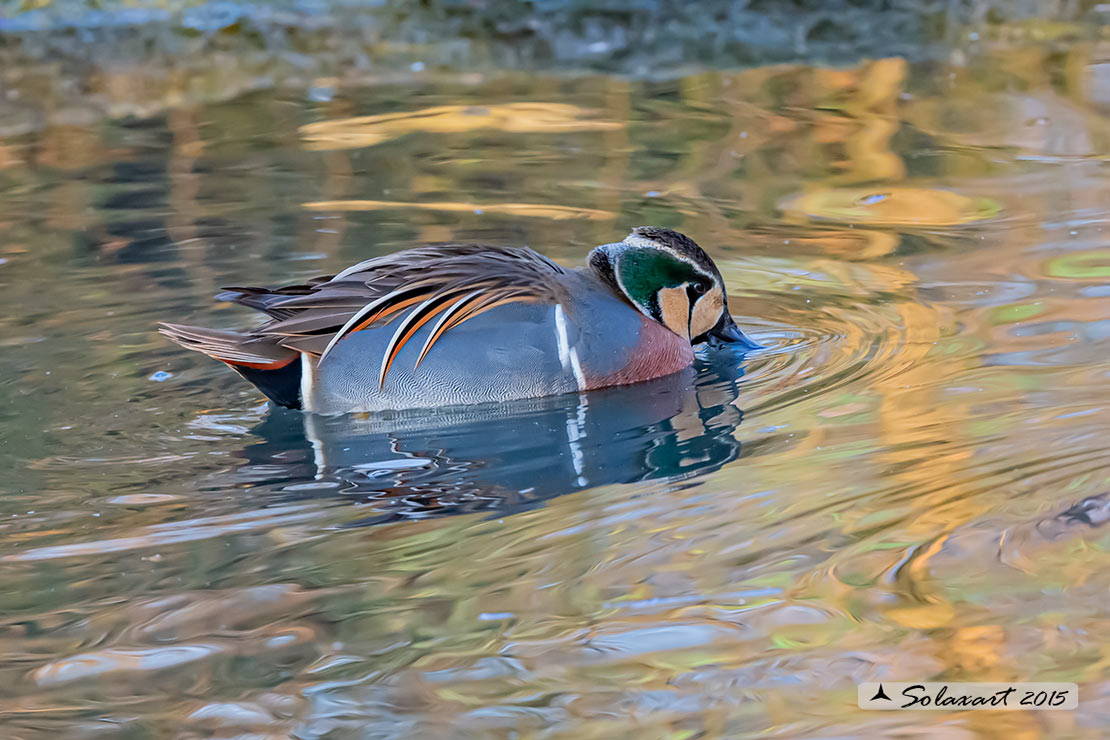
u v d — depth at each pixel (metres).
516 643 6.71
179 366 11.36
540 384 10.84
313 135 18.16
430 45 22.39
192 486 9.02
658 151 17.06
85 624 7.10
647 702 6.15
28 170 16.77
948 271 12.66
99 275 13.31
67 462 9.44
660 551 7.62
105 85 20.64
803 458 8.84
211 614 7.17
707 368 11.34
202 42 22.73
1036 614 6.51
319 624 7.02
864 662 6.30
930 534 7.41
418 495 8.80
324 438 10.00
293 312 10.67
